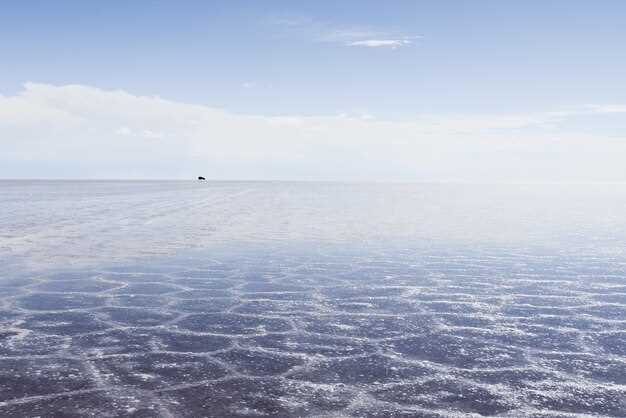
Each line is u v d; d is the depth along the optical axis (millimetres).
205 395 2803
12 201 25969
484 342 3848
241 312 4762
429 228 13266
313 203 26078
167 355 3490
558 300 5344
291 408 2643
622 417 2574
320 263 7746
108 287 5883
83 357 3434
